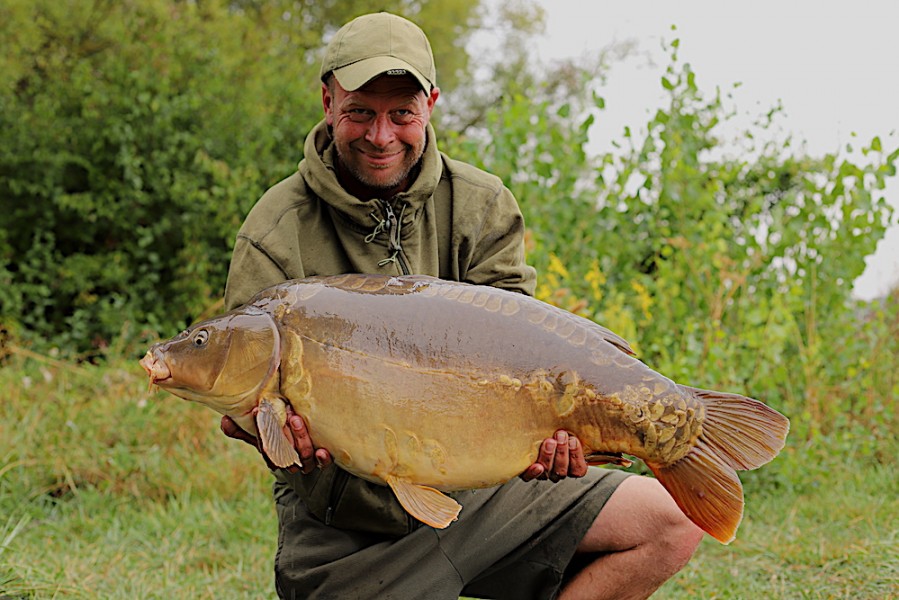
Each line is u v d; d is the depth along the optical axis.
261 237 2.73
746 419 2.26
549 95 17.23
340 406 2.27
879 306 6.25
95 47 11.63
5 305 9.15
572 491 2.74
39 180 10.27
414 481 2.29
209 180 10.02
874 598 3.57
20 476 5.06
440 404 2.24
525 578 2.78
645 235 6.55
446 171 2.91
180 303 9.86
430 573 2.68
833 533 4.33
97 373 6.81
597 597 2.75
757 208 6.12
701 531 2.71
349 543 2.71
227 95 10.38
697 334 5.80
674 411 2.24
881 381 6.18
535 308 2.31
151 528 4.62
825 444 5.39
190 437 5.69
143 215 10.05
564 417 2.25
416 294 2.32
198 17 11.41
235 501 5.12
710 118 6.59
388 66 2.57
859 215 5.86
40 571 3.69
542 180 6.41
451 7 17.95
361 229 2.77
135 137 9.92
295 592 2.75
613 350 2.28
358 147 2.67
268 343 2.30
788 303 5.81
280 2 15.63
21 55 11.12
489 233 2.91
